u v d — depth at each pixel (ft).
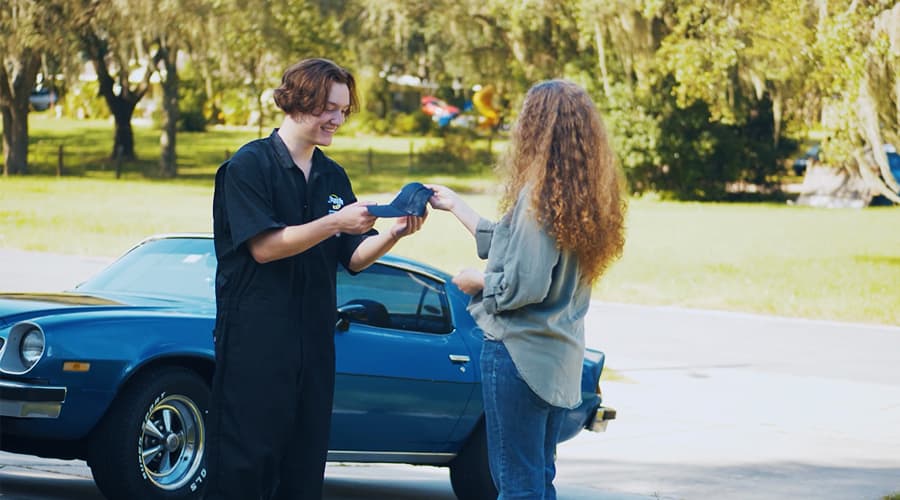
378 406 28.86
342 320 28.43
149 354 25.90
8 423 25.03
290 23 172.04
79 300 27.89
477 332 31.19
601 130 17.37
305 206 17.22
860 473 40.01
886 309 95.04
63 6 169.37
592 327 79.25
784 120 179.93
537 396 17.35
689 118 183.52
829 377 62.90
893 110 115.03
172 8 164.96
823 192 188.96
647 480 37.29
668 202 186.60
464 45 184.65
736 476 38.58
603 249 17.33
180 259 30.37
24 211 134.31
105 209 141.08
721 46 151.12
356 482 35.60
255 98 209.46
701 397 55.01
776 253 126.93
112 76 221.46
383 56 184.85
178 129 282.56
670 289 100.94
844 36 113.70
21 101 190.08
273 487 17.01
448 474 38.52
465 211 17.70
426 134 289.12
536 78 185.47
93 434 25.73
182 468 26.68
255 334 16.57
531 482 17.54
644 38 159.94
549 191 16.89
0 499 26.91
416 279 30.66
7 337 25.26
